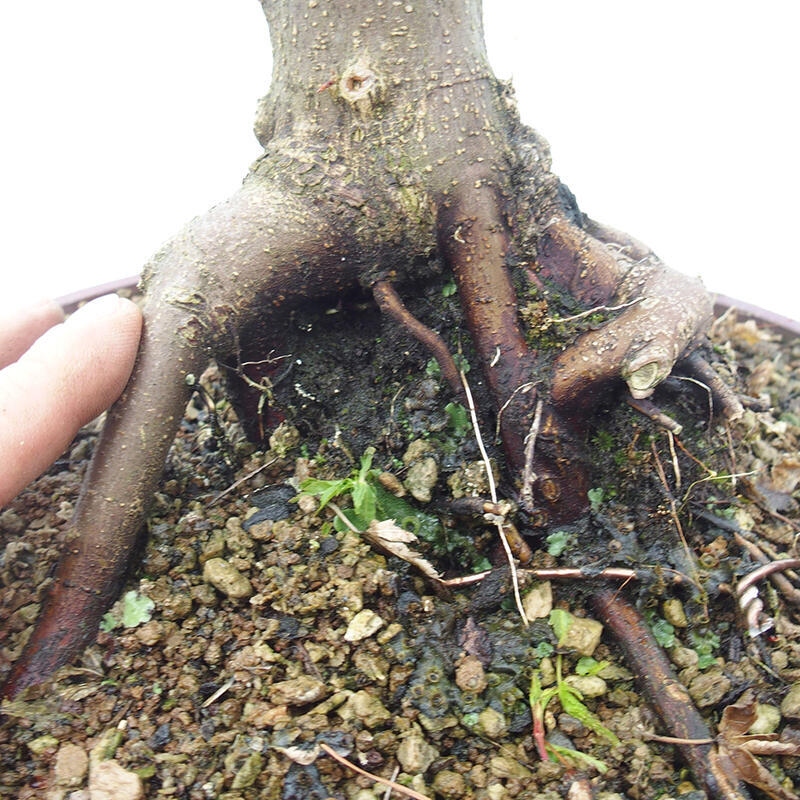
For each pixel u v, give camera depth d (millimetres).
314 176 147
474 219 151
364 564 146
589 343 148
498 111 154
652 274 154
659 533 154
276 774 126
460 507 152
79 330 137
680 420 161
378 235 150
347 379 169
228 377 168
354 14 141
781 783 132
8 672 144
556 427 152
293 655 139
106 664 142
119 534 145
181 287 147
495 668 140
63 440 139
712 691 140
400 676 136
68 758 131
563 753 132
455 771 130
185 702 137
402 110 145
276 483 165
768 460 190
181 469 174
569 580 149
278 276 151
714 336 231
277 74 154
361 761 128
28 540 167
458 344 162
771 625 148
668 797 130
